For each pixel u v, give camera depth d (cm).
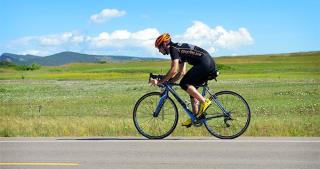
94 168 747
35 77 9050
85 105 2697
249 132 1162
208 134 1162
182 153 879
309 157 833
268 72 9756
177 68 1022
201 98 1037
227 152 886
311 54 18538
